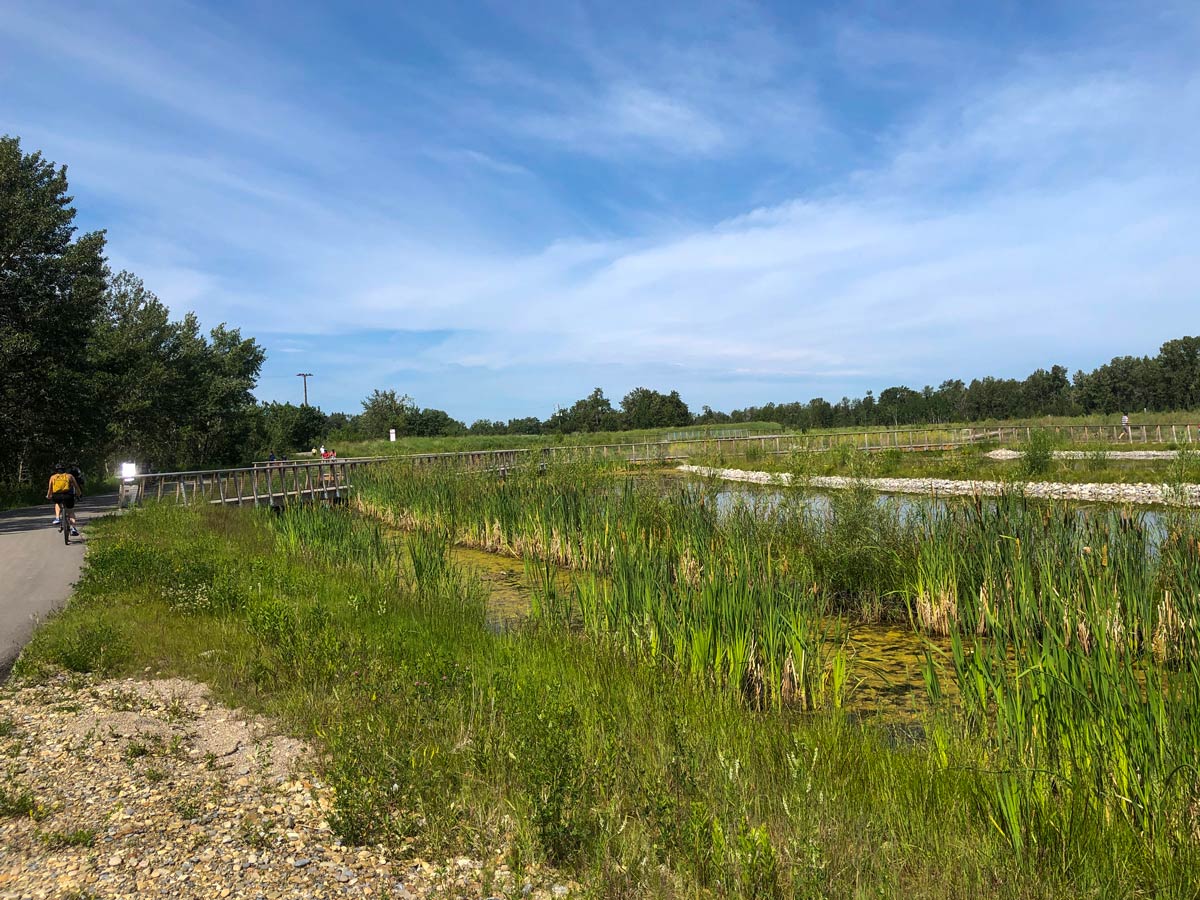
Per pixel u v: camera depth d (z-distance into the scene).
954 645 5.77
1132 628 6.56
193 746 5.49
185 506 20.06
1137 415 51.50
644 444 38.53
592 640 8.05
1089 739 4.30
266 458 58.12
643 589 8.28
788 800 4.40
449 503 18.42
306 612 8.59
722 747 5.20
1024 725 4.67
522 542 15.13
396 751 5.08
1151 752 4.09
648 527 12.66
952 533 9.89
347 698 6.27
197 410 50.09
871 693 7.16
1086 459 25.23
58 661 7.27
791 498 12.98
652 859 3.86
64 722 5.79
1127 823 3.95
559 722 5.12
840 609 10.20
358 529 13.80
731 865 3.66
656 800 4.18
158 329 50.12
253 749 5.45
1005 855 3.84
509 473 19.30
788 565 9.84
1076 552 8.61
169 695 6.56
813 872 3.46
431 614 9.36
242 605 9.09
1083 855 3.74
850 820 4.21
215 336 58.62
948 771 4.62
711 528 11.69
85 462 38.56
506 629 9.55
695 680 6.71
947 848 3.85
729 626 7.02
